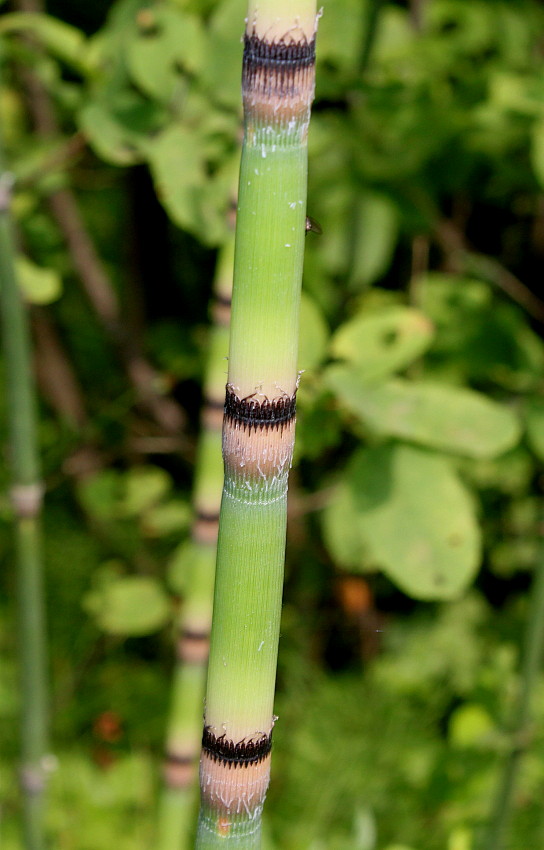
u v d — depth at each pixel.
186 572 0.76
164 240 1.12
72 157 0.64
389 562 0.52
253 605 0.39
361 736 0.93
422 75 0.69
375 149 0.71
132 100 0.54
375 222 0.81
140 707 1.05
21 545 0.62
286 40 0.36
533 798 0.83
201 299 1.16
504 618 1.07
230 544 0.39
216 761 0.40
